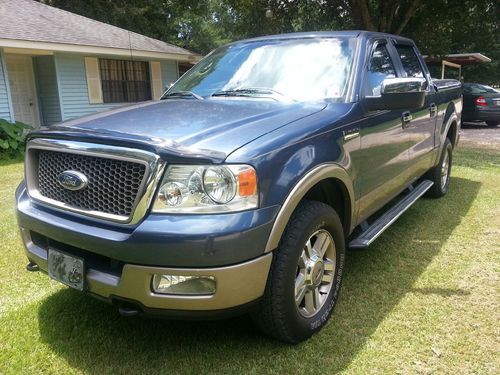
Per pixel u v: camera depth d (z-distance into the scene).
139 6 25.50
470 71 39.41
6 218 5.03
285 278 2.39
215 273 2.12
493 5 17.06
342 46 3.43
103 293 2.31
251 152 2.23
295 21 20.14
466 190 6.16
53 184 2.55
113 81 14.52
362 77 3.24
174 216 2.12
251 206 2.19
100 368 2.44
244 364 2.46
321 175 2.57
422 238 4.32
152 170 2.13
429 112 4.64
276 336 2.57
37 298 3.20
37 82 13.55
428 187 4.94
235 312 2.27
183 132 2.36
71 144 2.40
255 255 2.20
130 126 2.50
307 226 2.49
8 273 3.59
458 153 9.67
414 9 16.42
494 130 15.06
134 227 2.16
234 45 3.95
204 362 2.48
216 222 2.10
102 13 23.62
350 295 3.19
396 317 2.89
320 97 3.11
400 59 4.18
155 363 2.48
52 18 13.61
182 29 38.69
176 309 2.21
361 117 3.06
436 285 3.33
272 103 2.99
